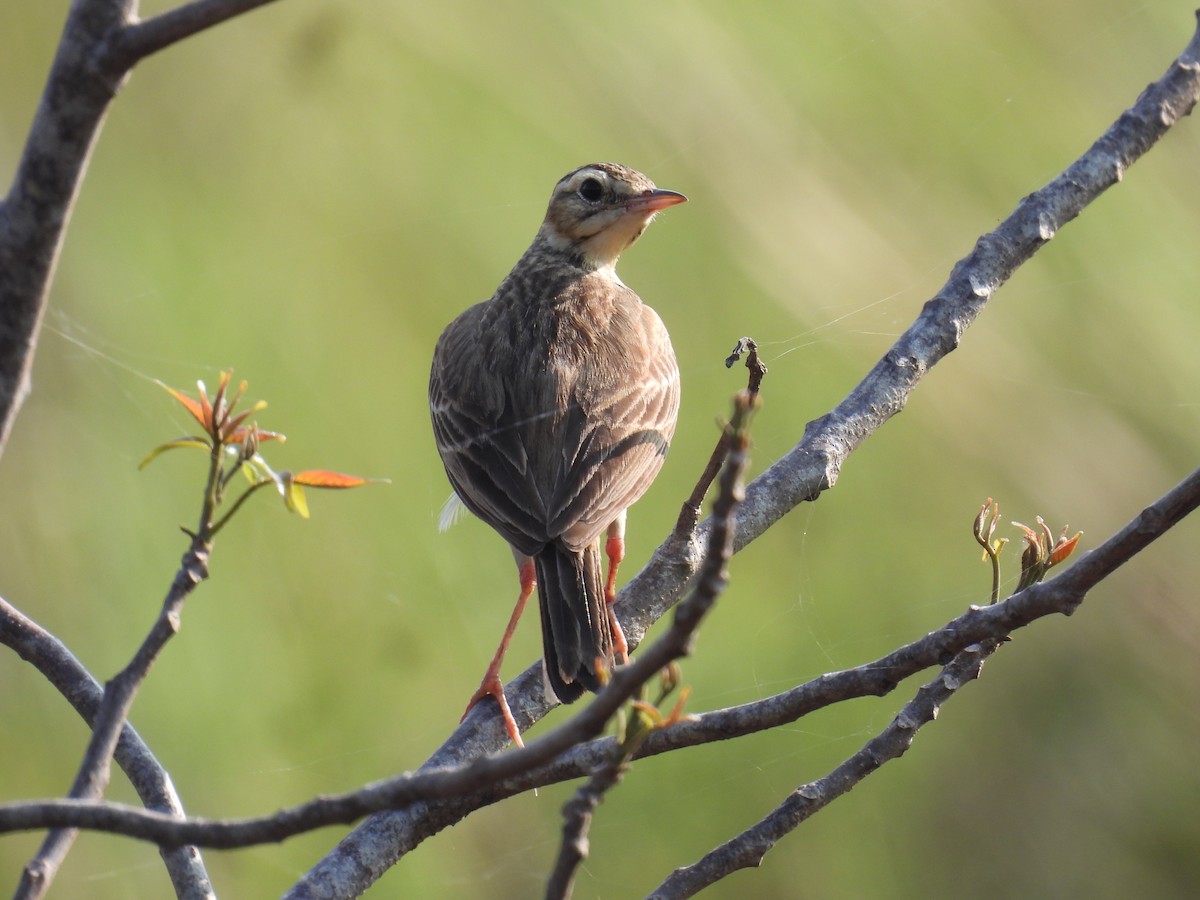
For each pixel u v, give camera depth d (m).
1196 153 12.90
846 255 12.47
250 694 11.80
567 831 3.81
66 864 10.95
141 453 12.72
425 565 12.50
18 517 12.17
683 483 12.38
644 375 8.63
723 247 12.57
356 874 5.77
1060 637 12.07
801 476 7.16
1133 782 11.58
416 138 13.38
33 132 4.03
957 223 12.67
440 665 12.05
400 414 12.91
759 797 11.33
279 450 12.61
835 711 11.65
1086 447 12.25
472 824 11.33
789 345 12.44
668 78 13.16
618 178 9.84
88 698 5.86
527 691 7.29
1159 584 12.05
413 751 11.67
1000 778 11.58
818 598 12.00
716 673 11.67
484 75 13.41
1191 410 12.32
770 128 12.93
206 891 5.62
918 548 12.16
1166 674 11.88
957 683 5.81
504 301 9.31
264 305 13.01
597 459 7.96
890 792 11.52
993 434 12.30
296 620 12.17
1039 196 7.52
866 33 13.26
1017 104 13.10
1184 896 11.16
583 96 13.28
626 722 3.85
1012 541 12.17
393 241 13.23
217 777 11.50
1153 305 12.65
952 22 13.35
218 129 13.42
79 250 12.92
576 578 7.39
